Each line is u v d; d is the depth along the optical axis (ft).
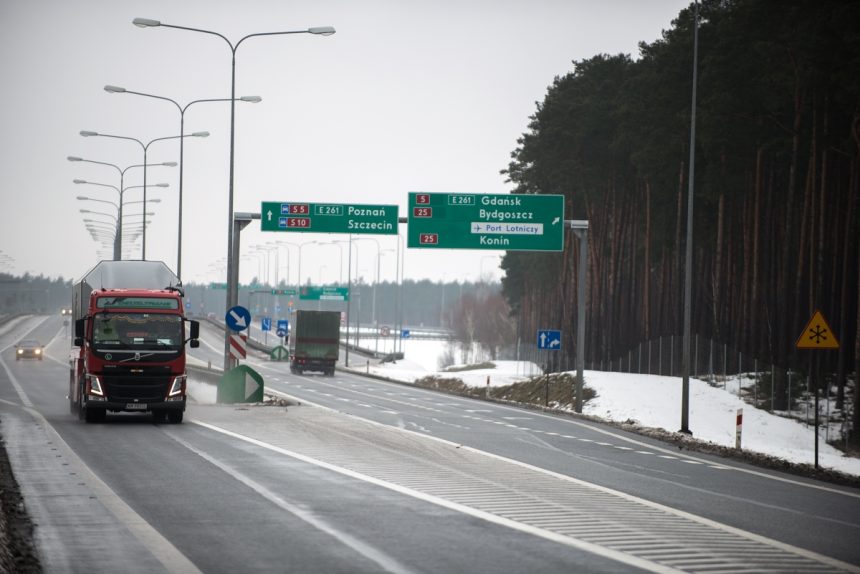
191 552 84.33
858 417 297.94
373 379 556.10
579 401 317.22
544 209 315.37
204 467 139.95
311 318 576.20
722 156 424.05
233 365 294.05
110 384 204.13
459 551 85.76
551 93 579.48
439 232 316.81
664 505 117.39
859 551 91.97
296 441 178.19
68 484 122.52
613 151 514.27
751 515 112.57
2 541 83.66
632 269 548.72
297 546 87.04
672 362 432.66
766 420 336.29
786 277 391.24
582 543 90.58
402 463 150.41
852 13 319.06
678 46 421.18
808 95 378.32
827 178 367.86
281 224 318.24
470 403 360.07
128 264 238.27
